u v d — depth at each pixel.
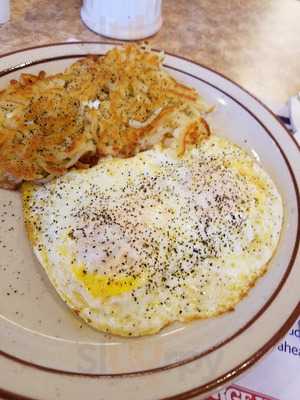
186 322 0.16
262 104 0.22
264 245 0.18
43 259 0.17
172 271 0.17
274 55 0.28
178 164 0.20
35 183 0.19
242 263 0.17
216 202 0.19
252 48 0.28
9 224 0.18
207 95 0.23
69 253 0.17
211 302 0.16
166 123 0.21
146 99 0.21
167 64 0.23
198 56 0.27
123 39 0.27
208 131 0.21
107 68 0.22
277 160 0.20
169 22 0.29
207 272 0.17
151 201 0.19
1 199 0.19
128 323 0.16
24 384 0.13
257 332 0.15
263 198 0.19
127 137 0.20
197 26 0.29
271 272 0.17
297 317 0.15
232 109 0.22
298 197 0.19
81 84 0.21
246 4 0.32
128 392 0.13
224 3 0.31
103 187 0.19
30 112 0.19
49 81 0.21
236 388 0.15
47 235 0.17
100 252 0.17
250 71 0.26
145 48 0.23
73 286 0.16
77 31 0.27
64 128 0.19
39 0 0.29
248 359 0.14
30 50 0.22
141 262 0.17
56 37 0.26
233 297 0.16
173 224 0.18
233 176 0.20
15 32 0.26
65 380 0.13
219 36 0.29
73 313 0.16
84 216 0.18
